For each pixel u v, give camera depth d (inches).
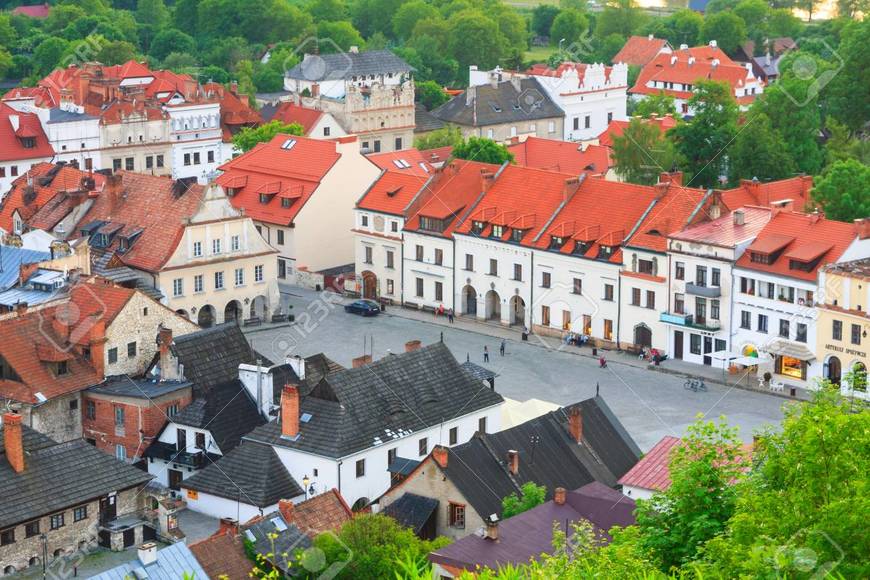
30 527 4399.6
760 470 3248.0
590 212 7066.9
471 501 4517.7
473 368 5767.7
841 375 6225.4
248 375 5324.8
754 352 6486.2
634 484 4608.8
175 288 6924.2
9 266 6555.1
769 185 7440.9
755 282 6441.9
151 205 7130.9
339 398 5024.6
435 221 7431.1
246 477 4899.1
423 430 5128.0
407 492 4633.4
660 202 6909.5
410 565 2502.5
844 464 2930.6
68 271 6171.3
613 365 6697.8
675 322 6648.6
